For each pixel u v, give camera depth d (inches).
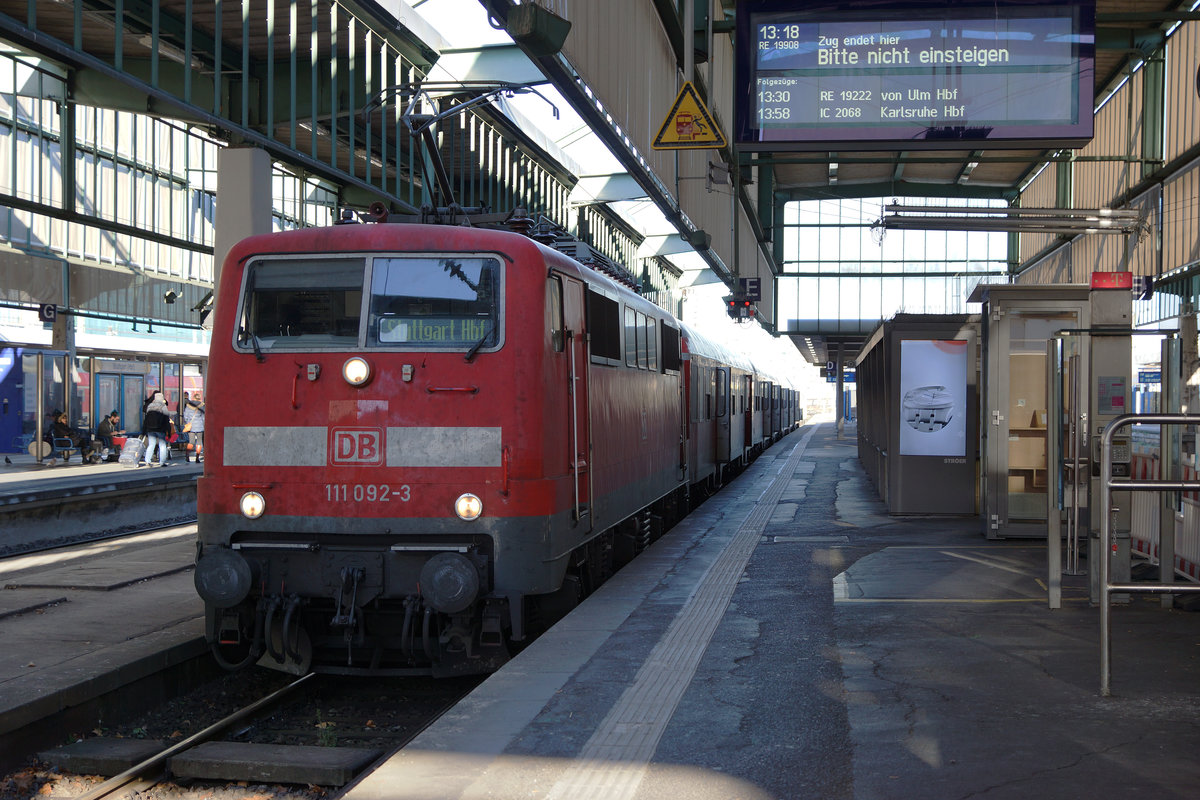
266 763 240.4
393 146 852.0
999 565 403.5
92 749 251.4
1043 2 467.5
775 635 286.0
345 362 295.3
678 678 242.1
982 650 262.4
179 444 1229.1
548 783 175.3
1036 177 1619.1
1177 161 1055.6
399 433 292.0
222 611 301.3
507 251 301.1
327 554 292.8
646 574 394.3
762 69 475.8
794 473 997.2
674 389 568.4
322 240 305.6
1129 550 319.9
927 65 471.2
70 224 1171.9
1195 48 1010.1
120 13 447.5
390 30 657.0
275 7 598.9
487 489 289.7
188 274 1392.7
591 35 449.4
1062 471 312.3
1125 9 898.7
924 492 583.8
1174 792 165.6
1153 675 236.1
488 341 295.4
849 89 473.7
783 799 167.0
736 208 954.1
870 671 244.8
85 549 525.7
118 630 323.9
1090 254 1451.8
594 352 365.1
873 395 821.9
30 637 314.2
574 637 287.1
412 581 289.9
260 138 542.6
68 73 687.1
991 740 192.7
